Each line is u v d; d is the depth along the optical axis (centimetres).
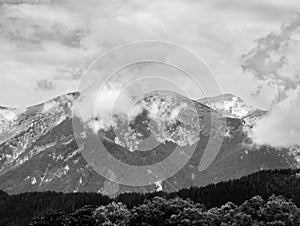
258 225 18538
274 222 18450
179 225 18400
